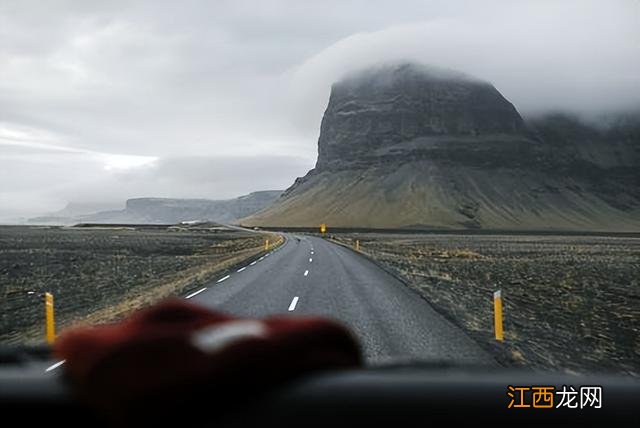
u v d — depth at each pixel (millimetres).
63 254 41406
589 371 8062
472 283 23000
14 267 29406
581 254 57281
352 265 28016
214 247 56406
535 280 26656
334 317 11914
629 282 26953
